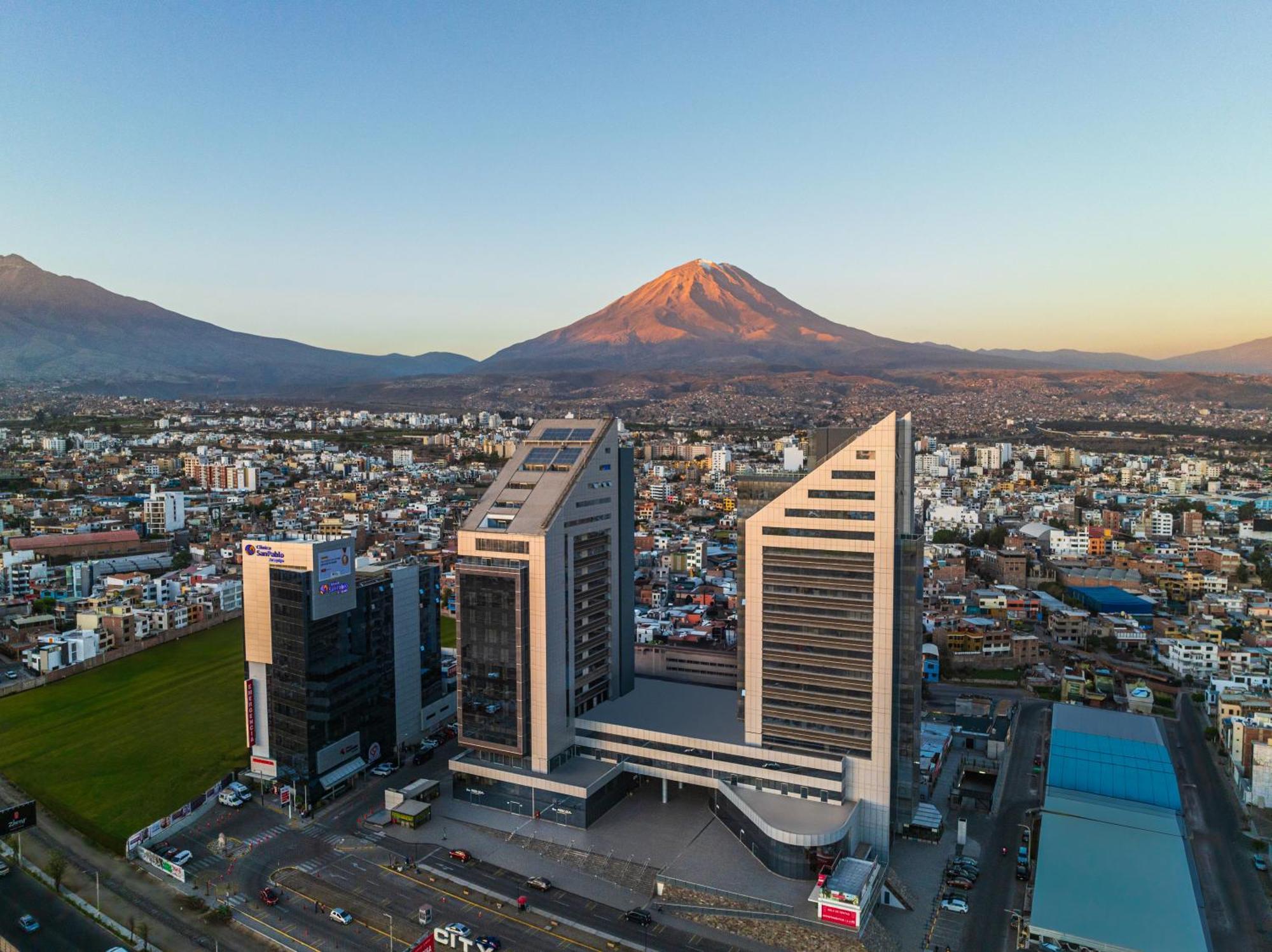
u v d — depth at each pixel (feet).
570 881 492.13
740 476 553.23
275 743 603.67
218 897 474.90
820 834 478.59
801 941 437.17
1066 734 653.30
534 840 535.60
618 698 645.51
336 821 563.48
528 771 571.69
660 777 574.56
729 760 554.87
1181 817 543.80
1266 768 597.11
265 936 440.45
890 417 507.30
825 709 533.14
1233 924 467.11
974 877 501.56
